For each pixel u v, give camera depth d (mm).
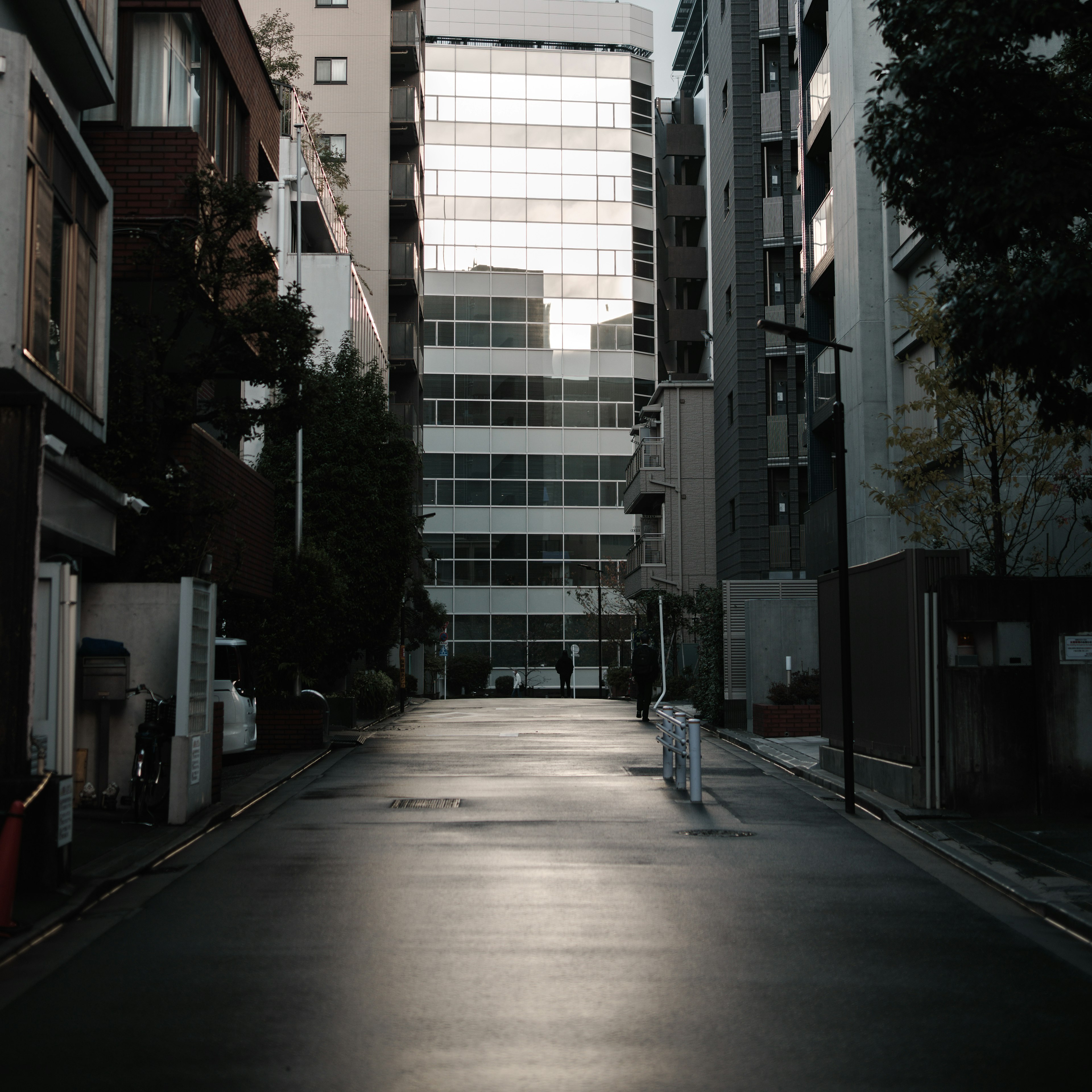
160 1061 5594
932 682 14203
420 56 59406
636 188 80938
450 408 78250
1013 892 9625
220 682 20875
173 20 18625
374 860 11312
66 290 12719
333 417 31734
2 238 10617
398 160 58750
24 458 9375
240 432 17578
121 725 14805
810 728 25109
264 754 23359
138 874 10570
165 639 15141
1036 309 10570
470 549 77562
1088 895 9391
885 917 8867
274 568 25078
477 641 77062
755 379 44438
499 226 79688
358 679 36156
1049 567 17859
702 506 54312
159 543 17219
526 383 78875
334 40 55125
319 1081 5312
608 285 80062
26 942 7887
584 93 80938
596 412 79188
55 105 11648
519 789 17281
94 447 14383
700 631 30797
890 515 24844
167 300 18750
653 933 8273
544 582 77812
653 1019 6262
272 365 17000
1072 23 10383
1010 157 10750
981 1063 5590
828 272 29547
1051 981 7074
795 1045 5836
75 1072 5453
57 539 12828
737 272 44969
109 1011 6418
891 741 15258
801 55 31609
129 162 18047
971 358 11633
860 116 25703
